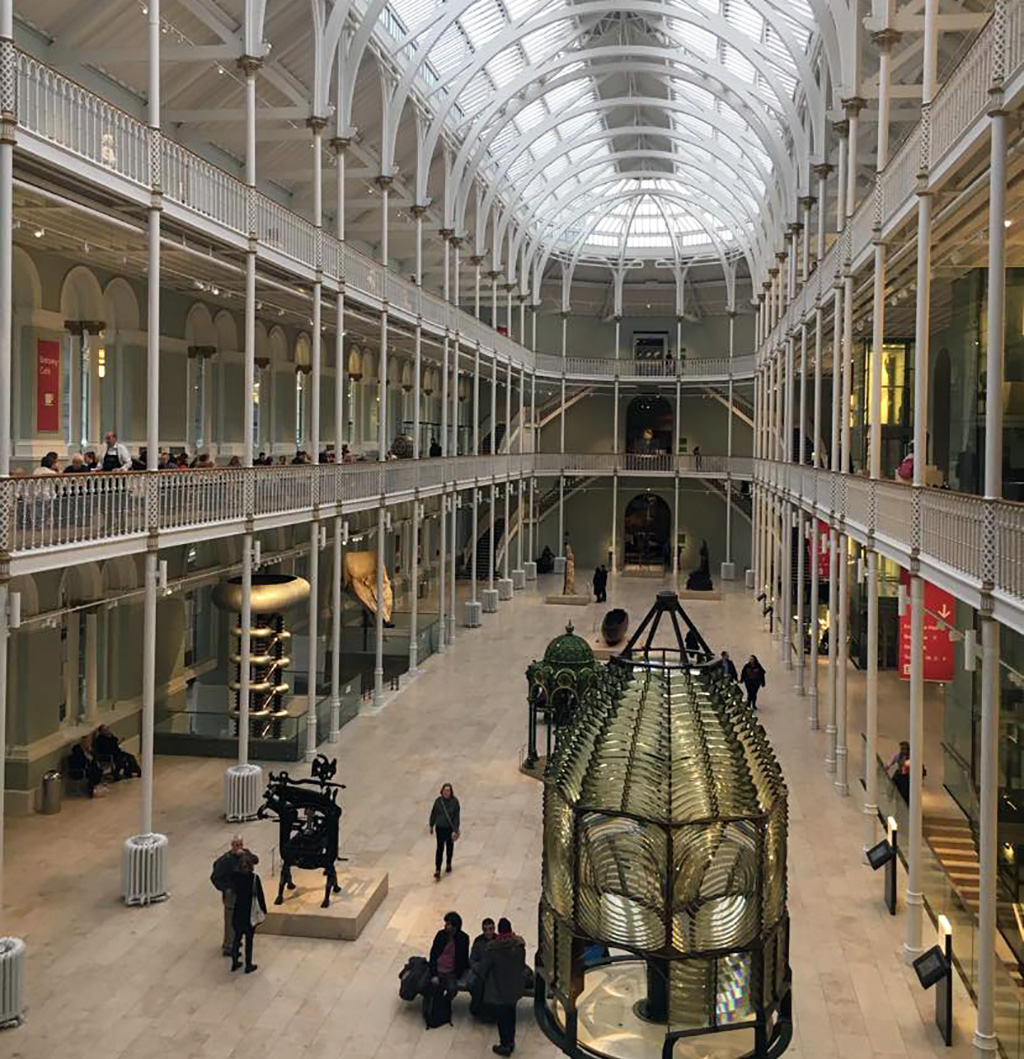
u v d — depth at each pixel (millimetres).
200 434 25984
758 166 35125
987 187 12211
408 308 27344
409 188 33844
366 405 39375
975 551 10383
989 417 9898
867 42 21438
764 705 25203
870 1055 10289
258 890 11844
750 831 5281
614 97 39094
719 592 44031
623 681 5598
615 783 5258
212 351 25453
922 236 12664
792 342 29484
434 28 25047
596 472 49750
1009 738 15484
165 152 14867
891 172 15016
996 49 9602
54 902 13414
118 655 20266
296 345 31594
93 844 15422
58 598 17844
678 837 4980
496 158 37188
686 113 34219
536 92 31328
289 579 22219
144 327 22250
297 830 13195
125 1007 10875
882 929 13203
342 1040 10336
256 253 17453
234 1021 10625
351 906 12766
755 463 45094
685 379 49938
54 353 19391
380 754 20266
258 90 23547
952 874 15148
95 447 21156
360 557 29359
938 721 23375
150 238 14125
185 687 22938
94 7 17766
